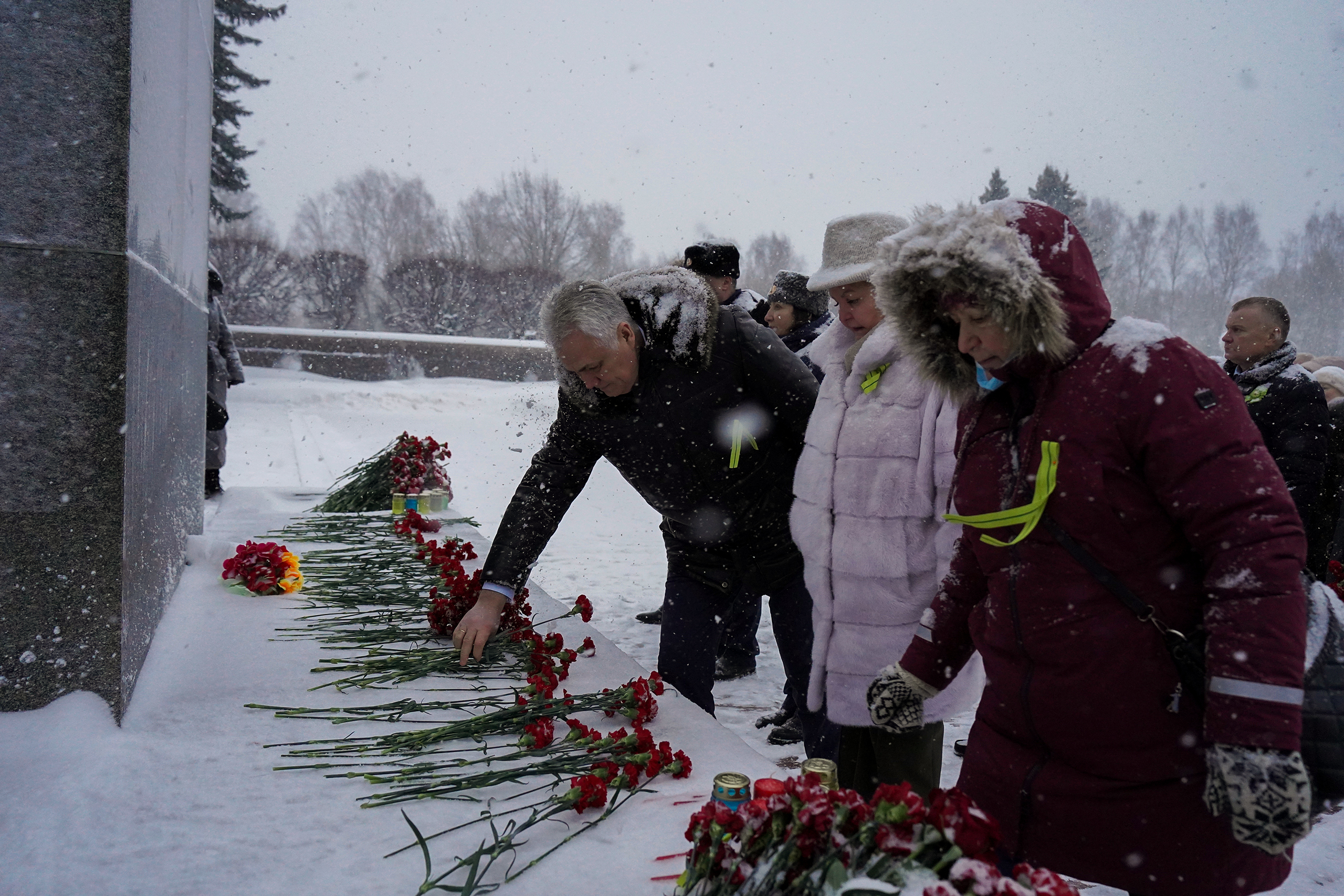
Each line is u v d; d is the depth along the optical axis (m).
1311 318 47.97
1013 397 1.68
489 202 58.69
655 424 2.76
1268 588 1.35
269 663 2.97
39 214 2.42
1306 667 1.41
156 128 3.05
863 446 2.45
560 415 2.91
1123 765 1.53
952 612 1.85
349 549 4.77
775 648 5.44
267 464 12.37
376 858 1.75
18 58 2.39
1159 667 1.50
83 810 1.93
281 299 48.75
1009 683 1.65
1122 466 1.49
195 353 5.08
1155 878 1.53
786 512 2.90
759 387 2.77
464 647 2.77
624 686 2.57
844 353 2.72
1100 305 1.58
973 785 1.74
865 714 2.45
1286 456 4.18
